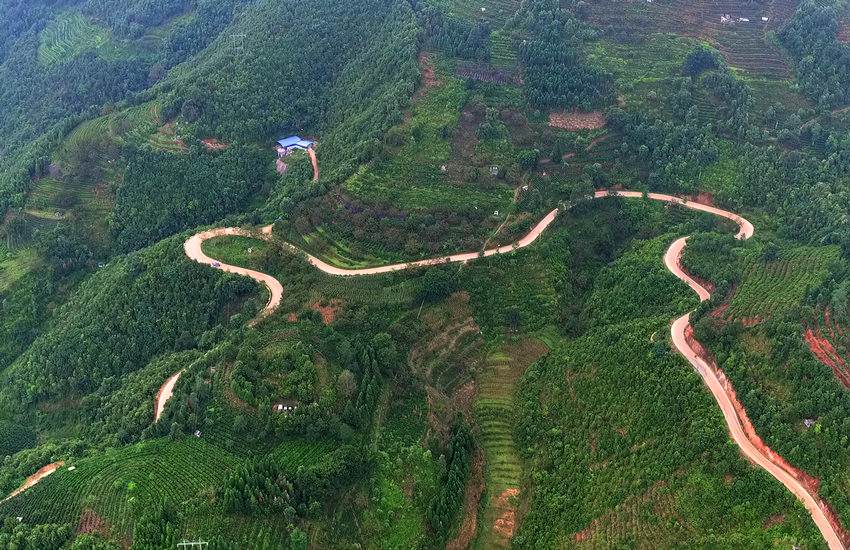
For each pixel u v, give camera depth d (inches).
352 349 4463.6
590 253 5659.5
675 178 6117.1
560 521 3752.5
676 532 3400.6
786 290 4451.3
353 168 5733.3
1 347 5418.3
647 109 6417.3
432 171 5757.9
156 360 4707.2
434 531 3745.1
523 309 5147.6
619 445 3961.6
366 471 3924.7
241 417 3944.4
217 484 3634.4
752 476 3408.0
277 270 5137.8
